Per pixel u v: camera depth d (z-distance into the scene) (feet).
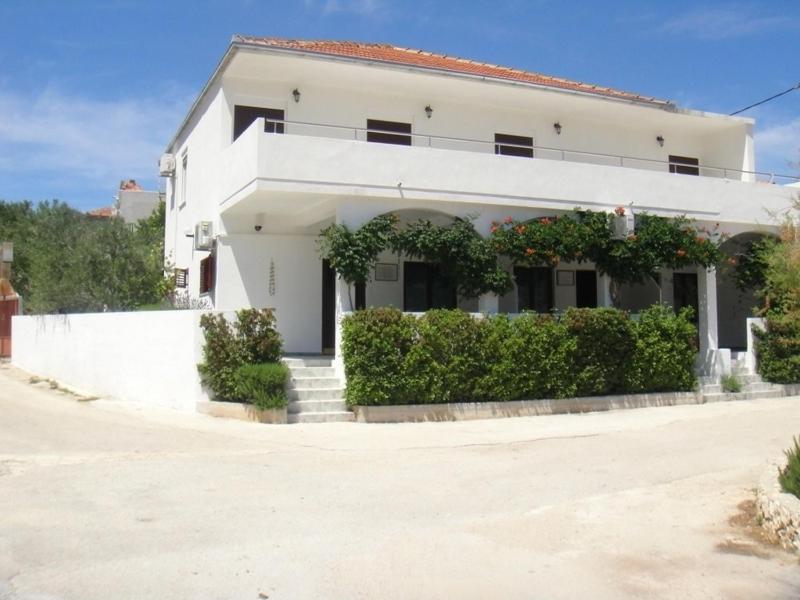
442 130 64.54
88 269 66.44
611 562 21.44
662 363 55.98
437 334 47.73
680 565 21.31
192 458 33.68
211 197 60.64
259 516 24.93
